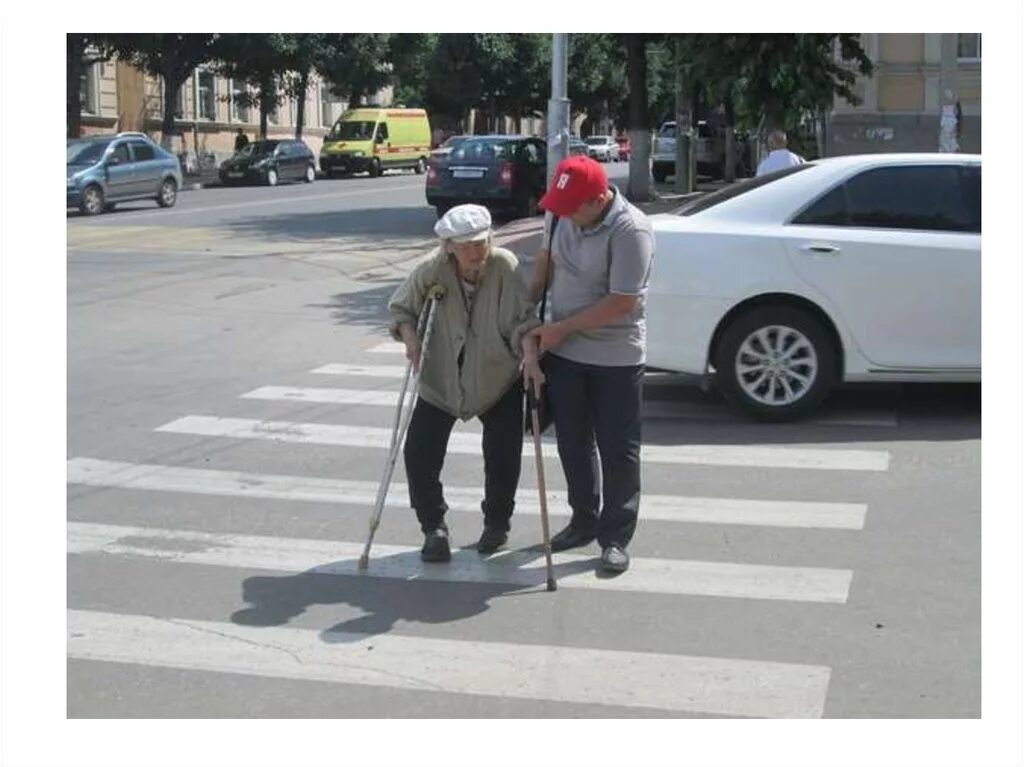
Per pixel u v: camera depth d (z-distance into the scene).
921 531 6.36
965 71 21.89
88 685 4.71
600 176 5.68
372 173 48.38
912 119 21.89
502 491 6.10
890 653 4.87
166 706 4.54
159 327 13.28
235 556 6.16
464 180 24.33
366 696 4.59
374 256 19.66
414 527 6.62
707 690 4.58
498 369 5.84
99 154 28.12
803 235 8.44
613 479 5.83
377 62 49.09
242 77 46.00
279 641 5.10
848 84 16.19
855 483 7.22
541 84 61.38
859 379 8.55
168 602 5.55
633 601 5.48
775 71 13.98
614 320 5.73
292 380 10.45
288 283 16.67
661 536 6.35
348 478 7.55
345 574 5.89
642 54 27.19
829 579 5.70
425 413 5.95
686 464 7.67
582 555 6.12
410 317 5.95
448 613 5.38
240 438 8.52
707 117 39.56
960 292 8.35
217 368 11.02
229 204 31.31
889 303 8.40
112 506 7.00
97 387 10.25
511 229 11.09
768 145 14.02
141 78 47.41
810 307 8.50
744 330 8.53
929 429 8.45
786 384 8.58
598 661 4.84
